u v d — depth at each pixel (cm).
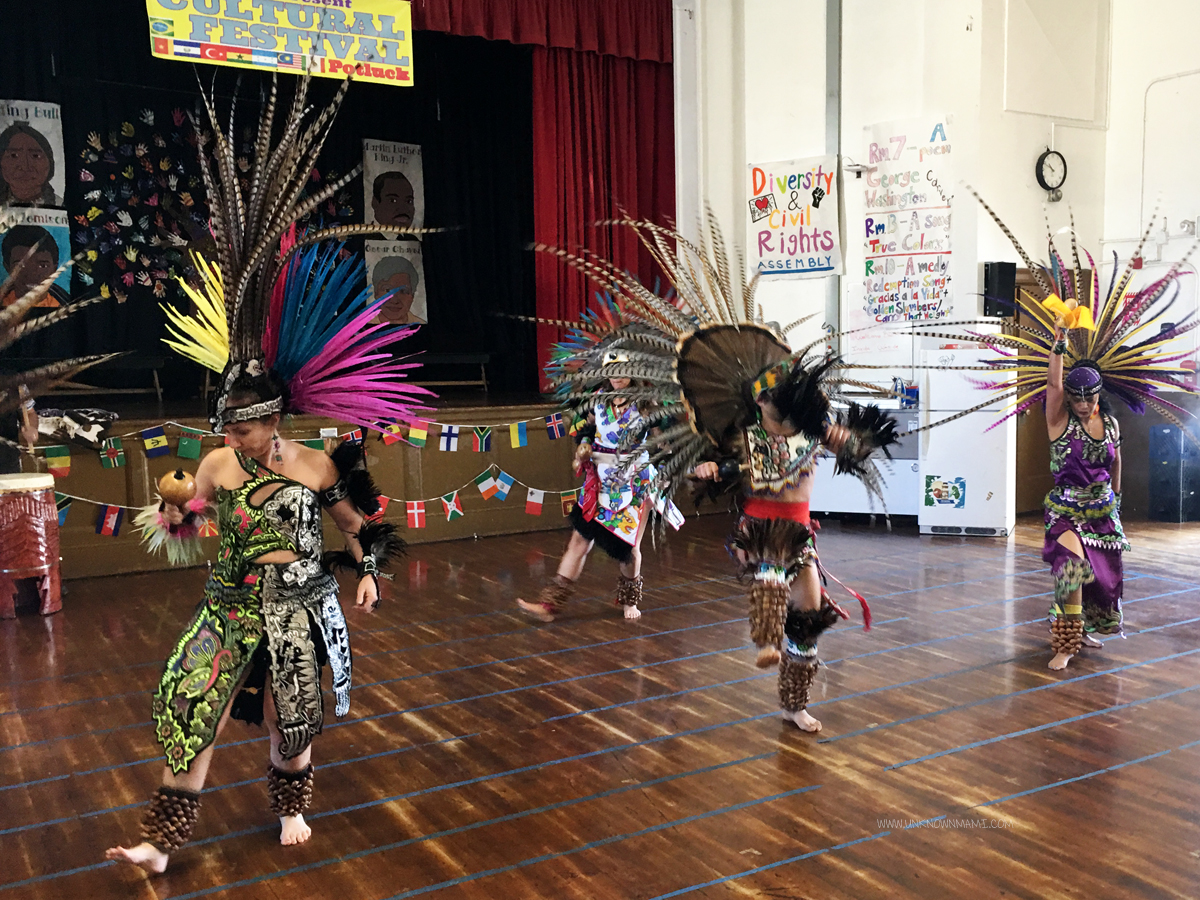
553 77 961
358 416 282
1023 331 456
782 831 290
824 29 798
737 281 855
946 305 744
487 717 388
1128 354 436
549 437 773
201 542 661
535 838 290
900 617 515
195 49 739
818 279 815
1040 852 275
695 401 335
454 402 849
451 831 296
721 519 816
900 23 757
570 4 939
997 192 745
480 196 1072
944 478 734
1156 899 250
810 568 353
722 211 876
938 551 682
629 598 522
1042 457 822
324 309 277
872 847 279
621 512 498
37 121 873
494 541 740
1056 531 435
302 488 267
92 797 325
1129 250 810
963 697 398
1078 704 389
